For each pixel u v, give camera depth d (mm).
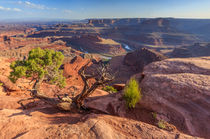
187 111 6125
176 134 4348
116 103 8516
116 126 5000
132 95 7332
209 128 5246
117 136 4195
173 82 7219
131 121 5715
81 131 4344
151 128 4836
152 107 7098
